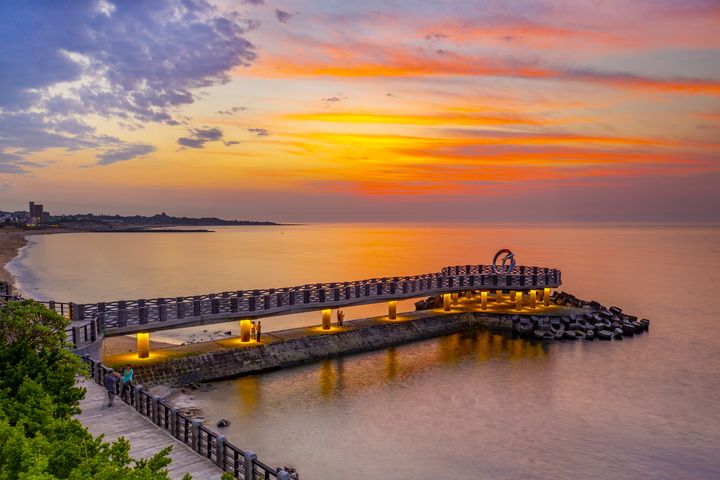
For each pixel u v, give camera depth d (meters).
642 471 23.44
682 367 38.94
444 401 31.44
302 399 31.09
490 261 135.12
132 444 16.80
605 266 125.38
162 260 141.88
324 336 40.81
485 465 23.72
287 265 124.06
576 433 27.25
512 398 32.12
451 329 49.19
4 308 18.05
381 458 24.12
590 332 47.41
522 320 49.03
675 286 88.75
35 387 13.88
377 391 32.84
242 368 35.03
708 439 26.70
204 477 14.89
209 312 35.22
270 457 23.88
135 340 42.81
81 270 112.94
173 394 30.84
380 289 45.72
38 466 8.82
